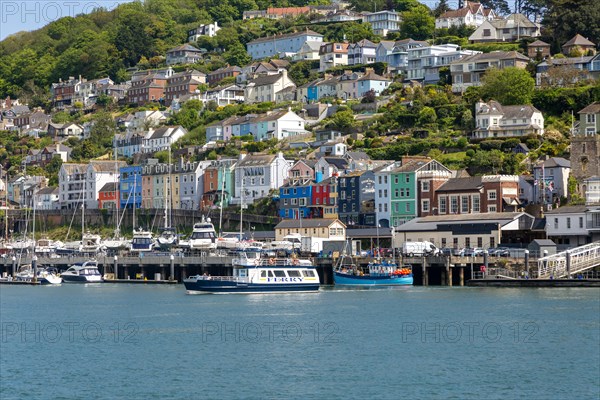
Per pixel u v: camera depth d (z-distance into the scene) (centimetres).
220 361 15525
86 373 14862
